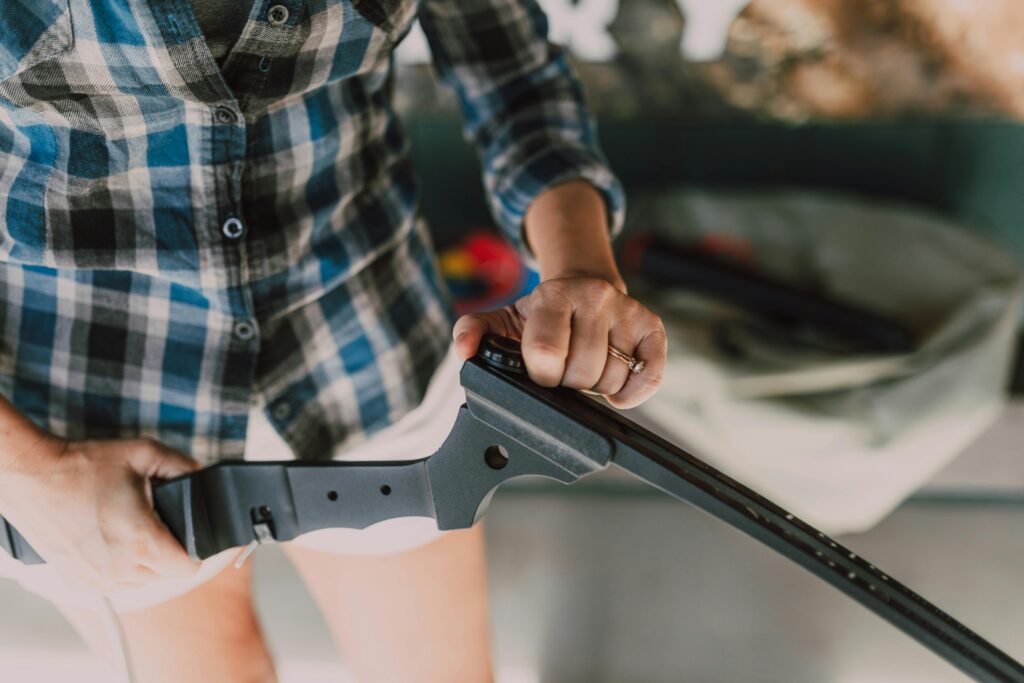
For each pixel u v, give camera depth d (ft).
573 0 5.51
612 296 1.85
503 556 4.99
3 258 1.98
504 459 1.85
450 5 2.35
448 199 6.35
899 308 5.43
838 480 4.80
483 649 2.85
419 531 2.49
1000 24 5.10
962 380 4.78
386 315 2.40
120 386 2.19
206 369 2.18
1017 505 5.11
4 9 1.66
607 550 4.99
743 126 5.93
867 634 4.42
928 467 4.85
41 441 1.95
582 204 2.29
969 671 1.66
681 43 5.53
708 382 4.85
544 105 2.45
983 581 4.66
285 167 2.02
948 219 5.66
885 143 5.84
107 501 1.94
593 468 1.72
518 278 5.83
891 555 4.84
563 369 1.74
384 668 2.80
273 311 2.16
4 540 2.08
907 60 5.33
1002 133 5.64
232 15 1.75
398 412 2.48
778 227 5.84
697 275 5.42
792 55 5.45
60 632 4.57
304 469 1.94
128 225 1.97
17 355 2.16
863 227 5.72
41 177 1.89
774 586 4.71
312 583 2.77
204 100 1.81
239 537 2.04
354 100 2.12
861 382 4.87
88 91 1.78
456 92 2.58
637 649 4.39
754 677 4.22
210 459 2.27
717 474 1.69
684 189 6.11
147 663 2.64
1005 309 4.96
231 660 2.75
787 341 5.19
